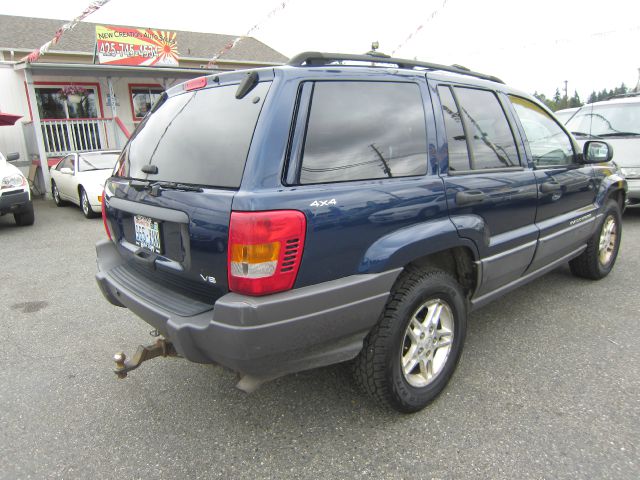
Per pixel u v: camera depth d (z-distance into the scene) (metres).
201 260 2.22
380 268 2.36
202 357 2.27
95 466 2.40
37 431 2.68
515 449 2.42
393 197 2.43
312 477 2.29
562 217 3.81
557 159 3.83
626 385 2.96
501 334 3.69
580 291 4.53
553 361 3.27
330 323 2.25
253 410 2.84
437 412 2.75
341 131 2.34
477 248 2.90
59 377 3.26
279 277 2.07
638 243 6.22
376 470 2.32
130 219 2.81
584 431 2.54
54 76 14.43
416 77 2.75
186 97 2.77
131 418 2.79
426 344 2.73
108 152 10.77
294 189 2.13
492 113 3.23
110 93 14.69
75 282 5.32
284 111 2.17
